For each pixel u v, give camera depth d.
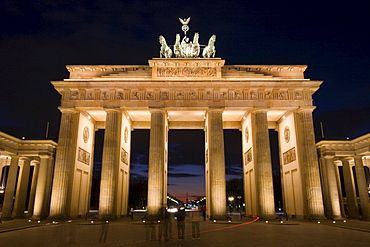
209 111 61.69
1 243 28.00
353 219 61.34
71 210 59.22
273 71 65.19
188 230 39.09
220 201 56.97
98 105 61.59
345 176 65.69
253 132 62.62
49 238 31.44
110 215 56.22
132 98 61.81
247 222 52.41
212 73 63.41
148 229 40.25
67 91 62.47
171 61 63.62
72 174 60.03
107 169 58.47
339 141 62.44
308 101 61.84
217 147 59.69
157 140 60.03
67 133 60.81
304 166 59.47
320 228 41.78
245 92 62.38
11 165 62.50
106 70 65.00
